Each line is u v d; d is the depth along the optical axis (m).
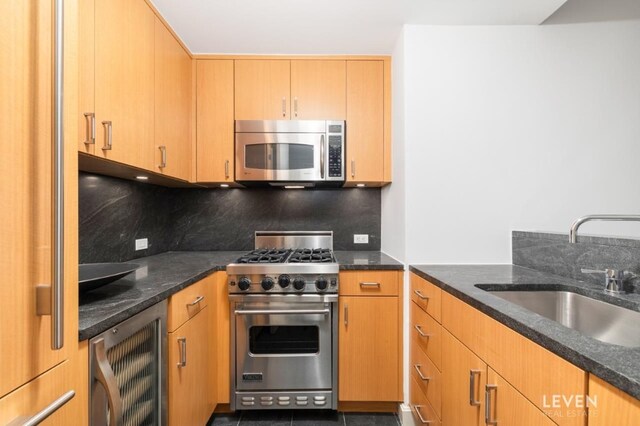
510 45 1.81
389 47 2.06
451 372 1.31
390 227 2.20
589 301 1.23
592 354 0.65
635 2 1.81
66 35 0.70
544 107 1.81
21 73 0.59
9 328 0.57
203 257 2.14
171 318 1.29
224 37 1.93
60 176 0.61
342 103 2.14
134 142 1.43
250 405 1.83
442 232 1.82
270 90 2.13
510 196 1.81
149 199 2.16
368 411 1.92
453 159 1.81
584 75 1.80
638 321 1.04
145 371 1.16
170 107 1.80
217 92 2.13
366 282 1.84
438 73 1.81
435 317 1.47
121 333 0.97
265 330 1.86
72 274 0.73
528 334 0.82
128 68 1.39
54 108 0.61
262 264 1.80
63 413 0.71
